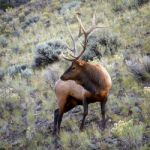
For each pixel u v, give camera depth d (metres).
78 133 35.41
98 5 88.88
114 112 38.09
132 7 75.38
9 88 56.47
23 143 39.19
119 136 31.70
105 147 32.28
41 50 64.44
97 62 52.12
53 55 63.78
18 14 118.19
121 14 75.19
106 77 34.06
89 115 39.66
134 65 44.19
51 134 39.00
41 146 36.84
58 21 92.00
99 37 59.28
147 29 60.19
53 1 113.19
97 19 78.56
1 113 49.31
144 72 42.81
